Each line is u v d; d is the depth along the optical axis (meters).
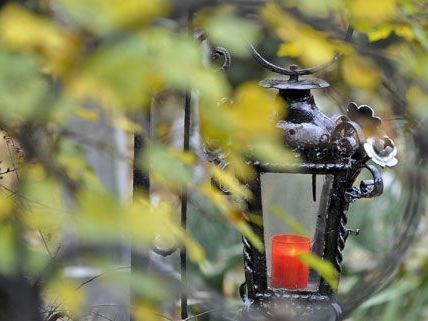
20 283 2.16
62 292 2.35
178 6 1.84
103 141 2.98
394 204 6.58
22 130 2.17
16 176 2.86
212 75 1.76
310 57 2.32
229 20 1.85
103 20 1.61
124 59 1.58
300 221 3.68
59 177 2.12
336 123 3.63
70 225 1.96
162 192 3.46
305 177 3.63
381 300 5.77
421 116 4.38
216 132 2.00
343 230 3.65
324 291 3.67
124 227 1.75
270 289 3.67
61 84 1.75
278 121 3.48
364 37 4.20
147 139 2.39
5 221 2.16
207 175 2.90
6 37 1.73
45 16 1.88
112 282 2.02
